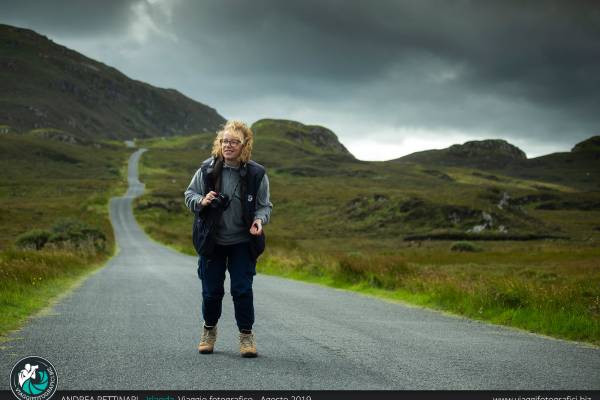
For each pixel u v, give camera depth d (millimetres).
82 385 3988
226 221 5113
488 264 37188
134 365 4672
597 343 6594
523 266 33031
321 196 148375
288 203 140500
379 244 89875
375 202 124625
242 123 5180
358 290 15578
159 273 20469
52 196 154125
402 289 13984
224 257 5246
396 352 5527
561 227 120375
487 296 9766
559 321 7523
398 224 113750
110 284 14883
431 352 5582
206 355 5184
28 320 7551
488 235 101188
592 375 4652
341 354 5348
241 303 5133
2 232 75688
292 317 8461
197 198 5117
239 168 5145
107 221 105000
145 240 74688
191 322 7574
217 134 5234
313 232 113000
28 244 37375
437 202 116562
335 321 8125
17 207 113812
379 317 8906
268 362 4883
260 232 5125
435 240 99125
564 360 5324
